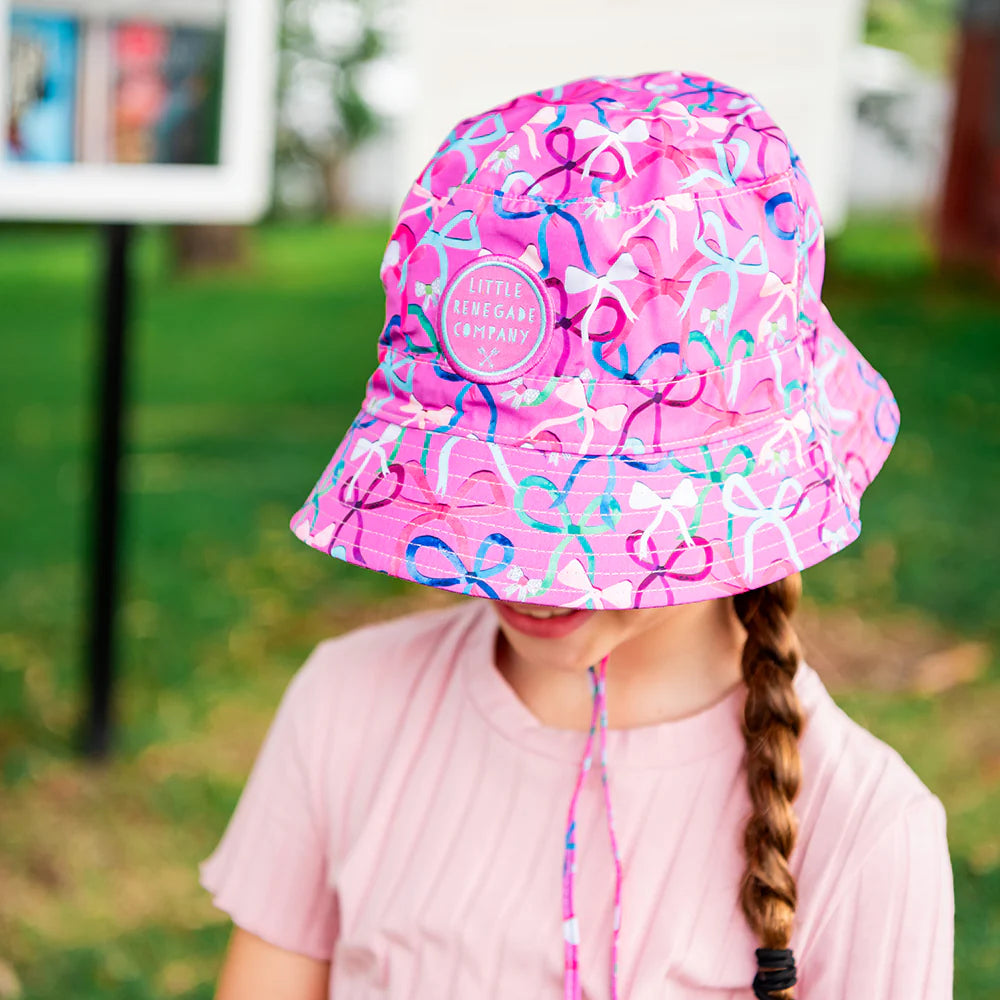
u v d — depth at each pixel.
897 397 8.10
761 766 1.04
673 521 0.94
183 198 3.27
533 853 1.11
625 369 0.93
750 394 0.96
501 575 0.94
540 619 1.00
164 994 2.85
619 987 1.05
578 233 0.92
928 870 1.01
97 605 3.74
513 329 0.94
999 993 2.68
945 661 4.31
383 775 1.19
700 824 1.08
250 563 5.60
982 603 4.80
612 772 1.10
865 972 1.00
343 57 22.55
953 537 5.54
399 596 5.27
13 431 8.08
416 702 1.20
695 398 0.94
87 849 3.39
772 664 1.06
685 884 1.07
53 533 6.10
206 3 3.18
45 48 3.03
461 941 1.09
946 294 11.98
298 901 1.24
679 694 1.11
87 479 7.09
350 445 1.02
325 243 19.14
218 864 1.27
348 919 1.16
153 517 6.20
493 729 1.15
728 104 0.98
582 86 1.03
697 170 0.94
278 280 15.30
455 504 0.96
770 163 0.96
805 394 1.00
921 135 17.09
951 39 14.80
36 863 3.32
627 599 0.93
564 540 0.94
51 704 4.17
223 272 15.58
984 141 13.04
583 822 1.10
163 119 3.21
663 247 0.92
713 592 0.93
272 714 4.17
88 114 3.12
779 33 5.93
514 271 0.94
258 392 9.40
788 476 0.96
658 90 1.00
